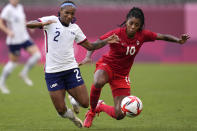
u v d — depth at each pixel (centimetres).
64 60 2120
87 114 2380
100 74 2323
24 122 2530
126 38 2281
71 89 2169
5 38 7131
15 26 4331
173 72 6028
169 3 8212
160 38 2383
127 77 2416
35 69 6512
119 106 2294
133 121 2562
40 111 2948
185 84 4691
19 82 4909
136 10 2206
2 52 7131
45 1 8212
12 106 3173
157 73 5894
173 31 7612
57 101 2139
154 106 3166
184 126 2377
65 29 2098
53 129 2311
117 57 2330
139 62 7612
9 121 2566
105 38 2297
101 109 2431
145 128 2325
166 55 7575
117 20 7456
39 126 2403
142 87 4406
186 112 2892
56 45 2097
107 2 8544
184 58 7594
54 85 2128
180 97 3681
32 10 7175
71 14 2064
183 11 7606
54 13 7250
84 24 7425
